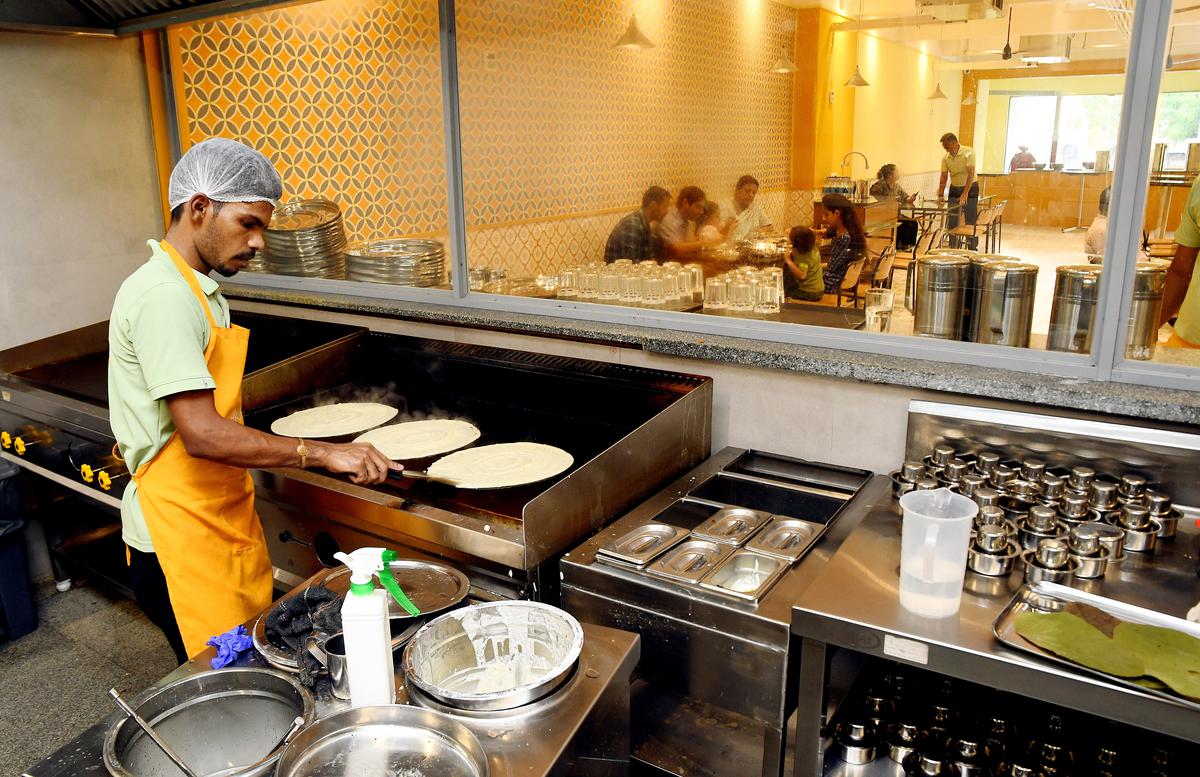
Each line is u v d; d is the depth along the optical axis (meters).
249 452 1.63
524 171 4.28
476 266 3.32
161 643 2.94
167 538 1.75
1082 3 1.99
